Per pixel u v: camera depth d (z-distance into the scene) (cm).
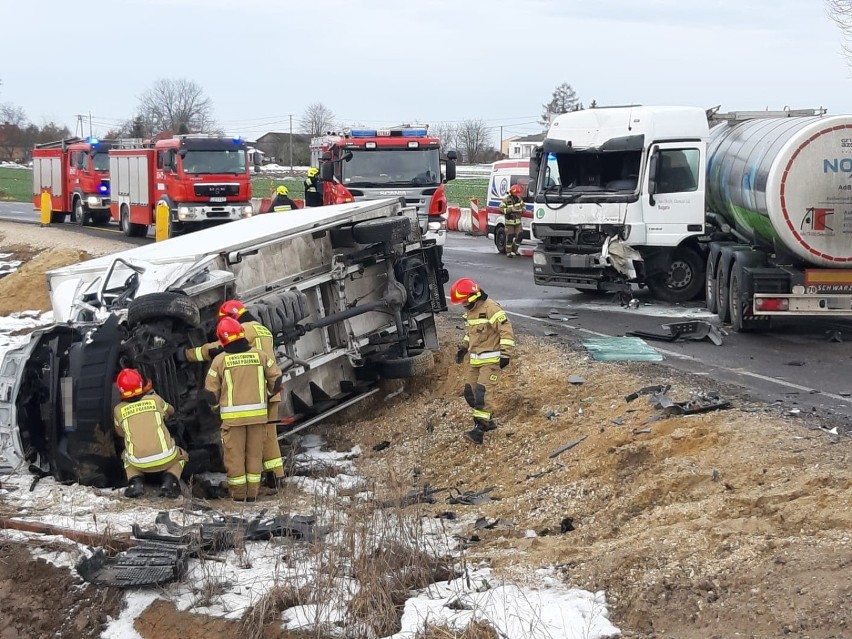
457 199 4909
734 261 1368
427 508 830
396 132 2145
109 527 721
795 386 1009
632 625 539
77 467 869
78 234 2936
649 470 771
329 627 570
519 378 1098
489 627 537
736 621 514
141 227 3055
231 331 856
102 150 3397
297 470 980
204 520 757
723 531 610
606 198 1584
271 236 1027
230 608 607
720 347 1241
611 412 928
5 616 642
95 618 627
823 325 1417
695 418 845
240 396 855
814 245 1259
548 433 938
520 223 2419
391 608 575
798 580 530
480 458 944
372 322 1174
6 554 698
